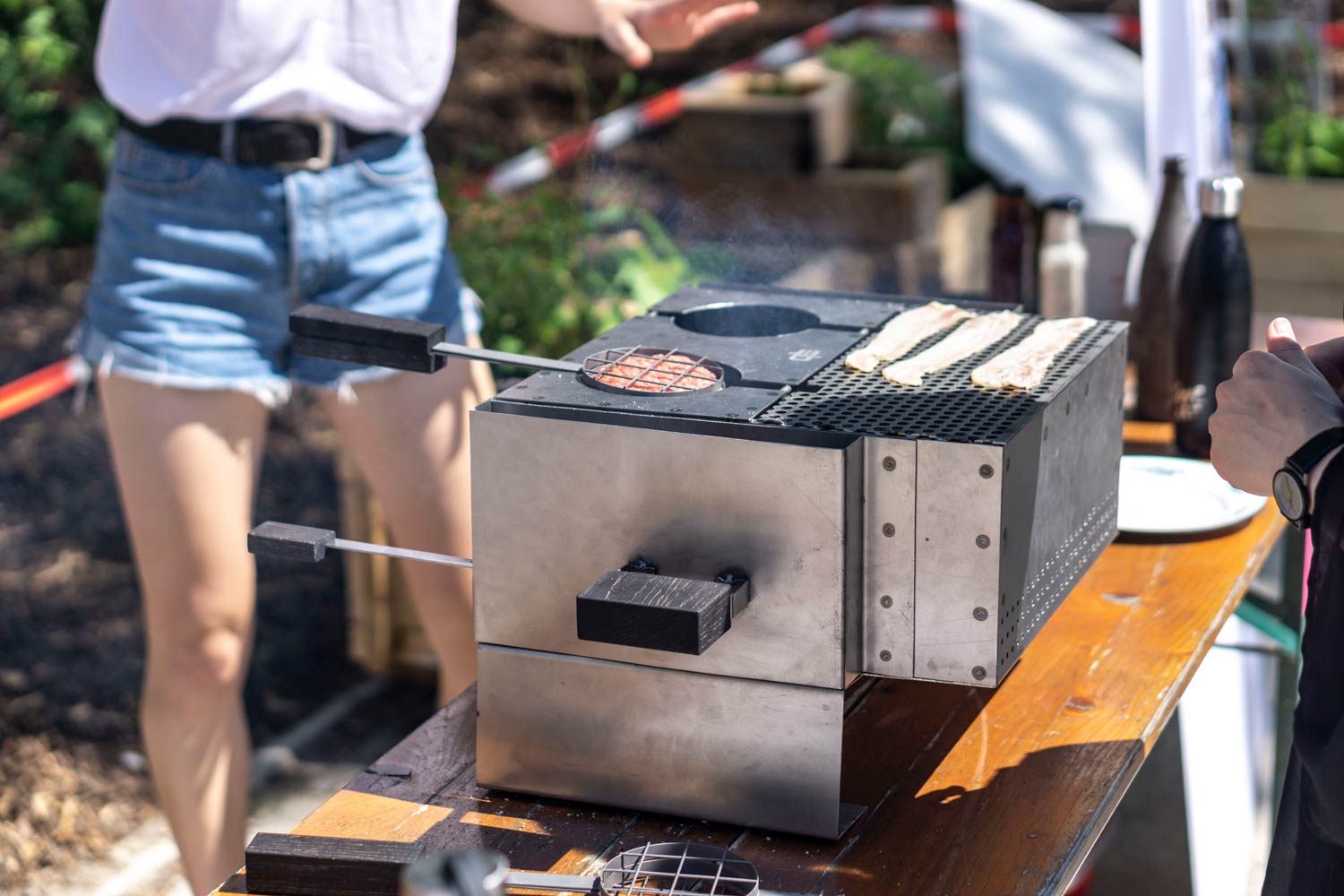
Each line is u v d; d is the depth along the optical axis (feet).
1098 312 8.38
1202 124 8.81
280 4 6.40
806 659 4.25
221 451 6.82
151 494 6.75
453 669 7.65
